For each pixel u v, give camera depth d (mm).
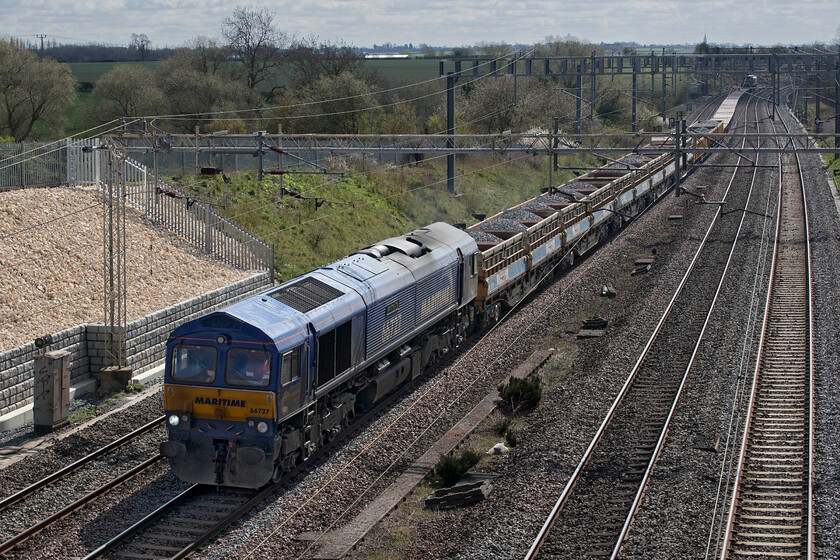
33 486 20719
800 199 66438
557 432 23906
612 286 43188
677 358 30281
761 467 21297
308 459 22859
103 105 85500
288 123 80750
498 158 78188
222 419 20578
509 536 17766
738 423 24016
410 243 29984
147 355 31516
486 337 34938
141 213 42094
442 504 20250
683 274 43438
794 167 85125
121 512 19656
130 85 84062
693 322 34969
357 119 80625
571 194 50594
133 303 33906
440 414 26406
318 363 22484
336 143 61750
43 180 42281
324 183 56531
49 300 32312
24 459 22766
